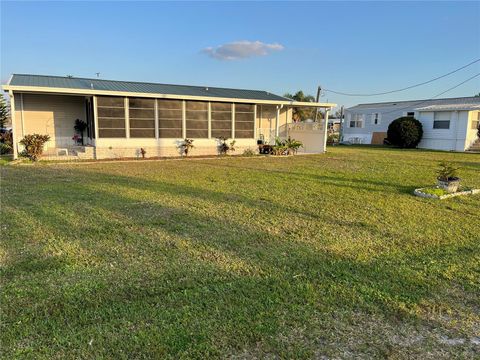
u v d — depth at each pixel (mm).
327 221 5336
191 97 15328
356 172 11172
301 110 38031
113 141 14344
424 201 6938
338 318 2639
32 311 2645
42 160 13055
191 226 4891
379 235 4707
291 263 3662
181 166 12273
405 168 12406
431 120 24031
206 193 7320
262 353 2209
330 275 3393
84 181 8578
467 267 3652
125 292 2975
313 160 15102
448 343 2373
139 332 2396
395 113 28328
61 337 2332
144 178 9273
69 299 2834
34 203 6070
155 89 16469
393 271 3508
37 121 14977
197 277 3287
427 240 4539
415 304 2865
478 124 22828
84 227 4742
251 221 5223
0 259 3617
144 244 4141
